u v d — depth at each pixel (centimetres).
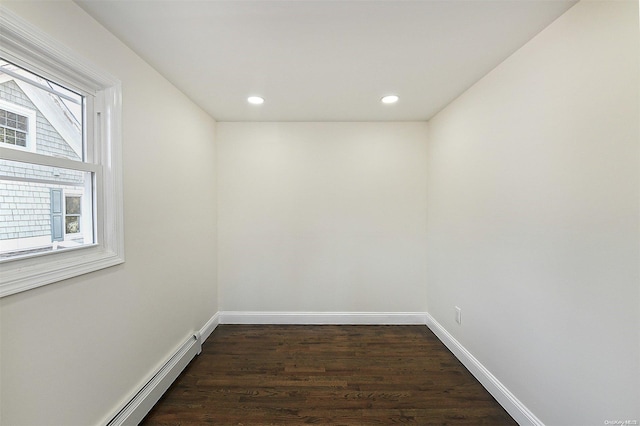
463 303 225
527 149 155
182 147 221
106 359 141
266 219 300
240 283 302
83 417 127
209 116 276
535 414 150
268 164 298
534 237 150
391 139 297
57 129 123
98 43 136
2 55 100
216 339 266
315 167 298
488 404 178
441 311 266
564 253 132
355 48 160
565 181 131
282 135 297
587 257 121
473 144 209
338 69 185
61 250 121
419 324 301
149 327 176
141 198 169
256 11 128
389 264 301
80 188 134
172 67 181
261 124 296
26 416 104
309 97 231
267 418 165
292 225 300
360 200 300
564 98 131
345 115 278
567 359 130
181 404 177
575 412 127
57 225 122
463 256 224
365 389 192
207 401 179
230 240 300
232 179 298
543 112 144
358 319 301
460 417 167
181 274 218
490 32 146
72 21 121
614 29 109
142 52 163
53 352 114
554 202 137
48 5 111
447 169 251
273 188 299
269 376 207
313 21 136
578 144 125
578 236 125
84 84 134
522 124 159
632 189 104
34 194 113
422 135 297
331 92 222
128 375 157
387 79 199
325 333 280
